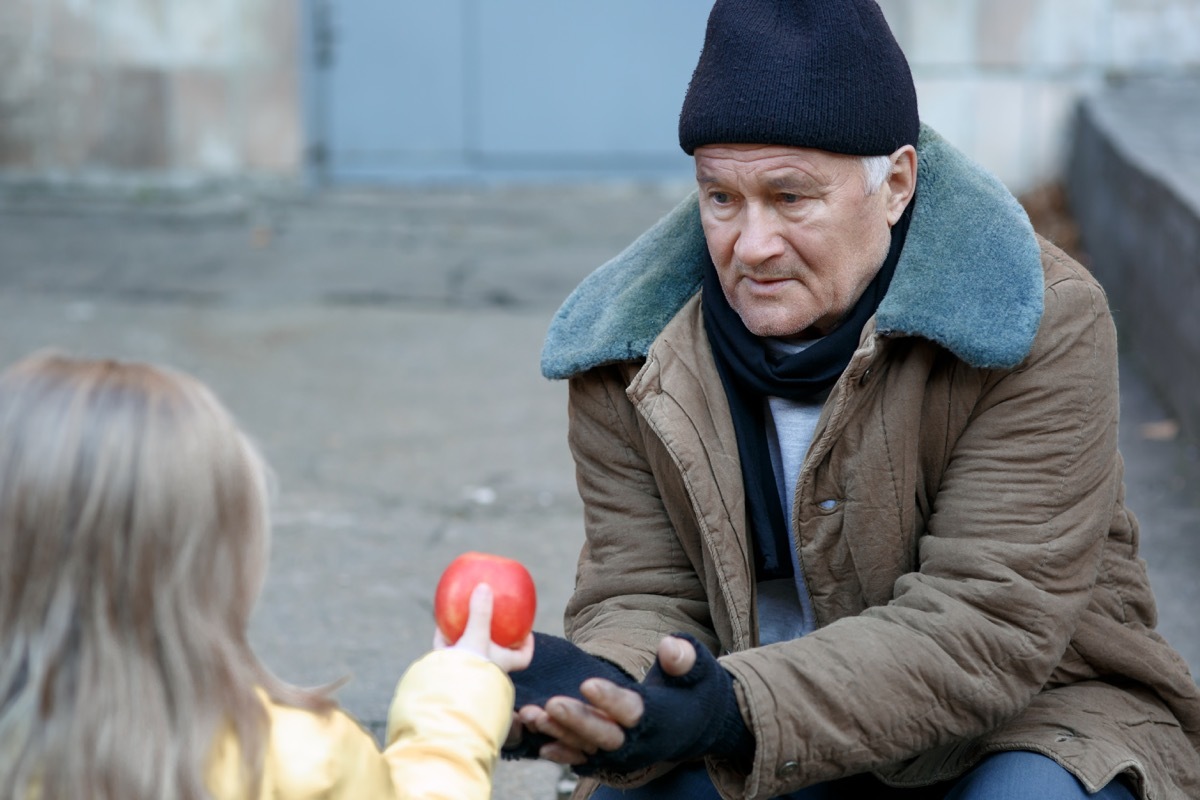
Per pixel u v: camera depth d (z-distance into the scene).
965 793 2.60
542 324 8.83
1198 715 2.81
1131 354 7.79
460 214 11.25
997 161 11.05
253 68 11.57
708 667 2.41
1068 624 2.57
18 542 1.91
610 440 2.94
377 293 9.41
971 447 2.65
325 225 10.93
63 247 10.30
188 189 11.62
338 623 4.79
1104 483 2.62
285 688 2.06
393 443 6.74
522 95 11.86
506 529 5.66
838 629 2.54
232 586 2.00
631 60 11.80
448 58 11.80
